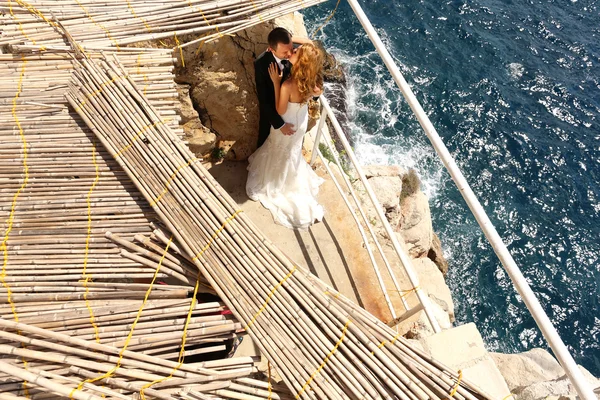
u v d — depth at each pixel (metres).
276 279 2.62
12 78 3.24
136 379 2.28
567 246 10.84
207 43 3.86
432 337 2.56
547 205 11.41
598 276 10.47
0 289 2.49
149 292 2.56
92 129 3.04
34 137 3.06
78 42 3.39
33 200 2.85
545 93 13.30
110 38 3.44
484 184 11.60
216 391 2.34
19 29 3.40
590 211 11.35
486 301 9.78
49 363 2.24
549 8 15.60
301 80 3.49
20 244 2.68
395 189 6.93
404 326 4.31
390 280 4.43
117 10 3.59
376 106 11.89
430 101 12.61
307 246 4.43
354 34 13.02
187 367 2.34
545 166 11.93
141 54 3.44
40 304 2.48
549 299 10.14
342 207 4.78
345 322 2.46
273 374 2.89
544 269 10.53
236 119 4.41
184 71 4.01
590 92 13.45
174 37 3.67
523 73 13.60
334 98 11.52
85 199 2.88
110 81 3.20
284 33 3.48
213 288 2.64
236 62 4.06
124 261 2.71
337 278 4.33
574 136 12.50
